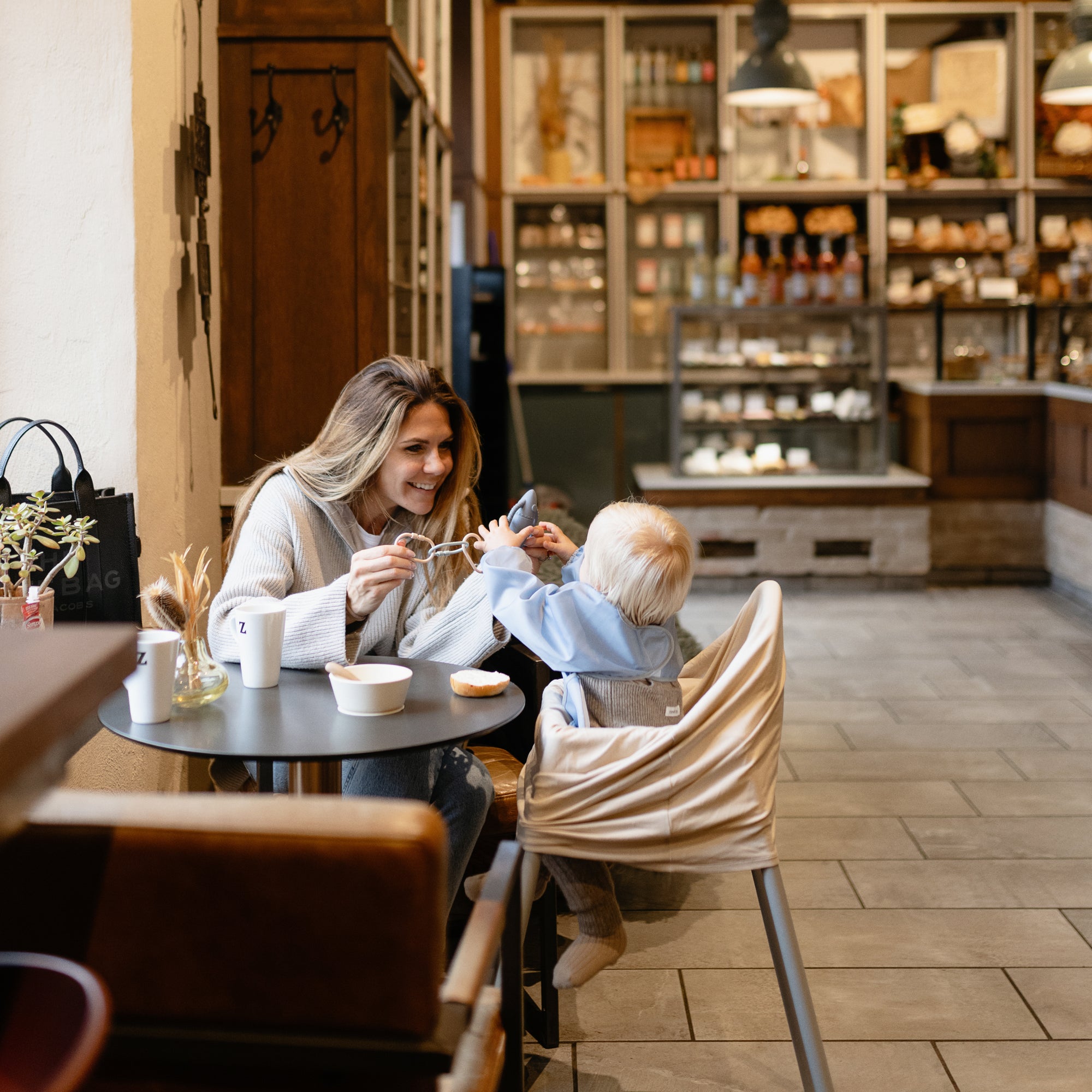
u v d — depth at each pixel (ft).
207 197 10.13
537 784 5.60
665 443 24.52
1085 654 16.58
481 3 23.09
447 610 7.14
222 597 6.88
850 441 21.53
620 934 5.90
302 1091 3.51
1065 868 9.68
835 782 11.72
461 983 3.71
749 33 24.03
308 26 10.85
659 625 6.11
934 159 24.23
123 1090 3.55
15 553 7.02
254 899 3.40
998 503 21.42
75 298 8.13
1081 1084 6.68
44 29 7.93
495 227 24.21
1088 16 17.24
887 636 17.76
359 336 11.15
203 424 10.05
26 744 2.25
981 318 24.57
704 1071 6.82
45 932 3.48
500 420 19.49
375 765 6.91
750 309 20.89
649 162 24.18
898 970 8.03
